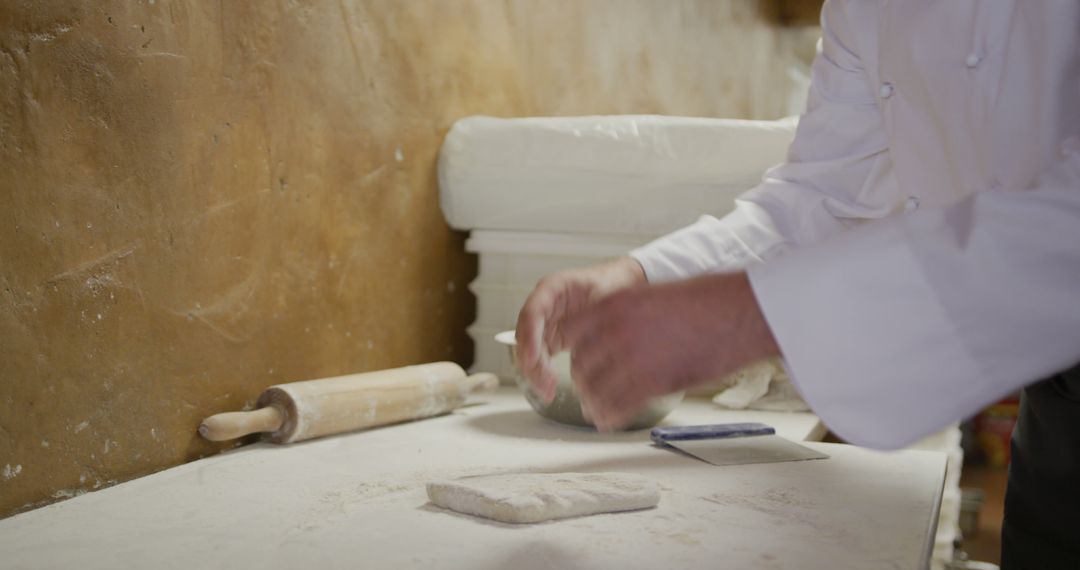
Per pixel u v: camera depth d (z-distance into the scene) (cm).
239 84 147
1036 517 115
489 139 203
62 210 117
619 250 201
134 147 127
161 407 134
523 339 114
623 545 97
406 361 198
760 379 186
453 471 130
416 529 103
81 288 120
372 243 184
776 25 473
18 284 112
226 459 137
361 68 178
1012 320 71
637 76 306
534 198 202
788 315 74
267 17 152
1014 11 107
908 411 73
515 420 169
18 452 113
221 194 144
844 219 149
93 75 120
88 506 113
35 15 112
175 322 136
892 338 73
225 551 96
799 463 134
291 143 160
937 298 72
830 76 152
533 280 205
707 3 367
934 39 120
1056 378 107
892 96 131
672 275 131
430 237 205
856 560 94
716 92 386
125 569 91
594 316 79
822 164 150
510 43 231
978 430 484
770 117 475
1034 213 70
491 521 106
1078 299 69
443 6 204
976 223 71
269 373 157
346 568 91
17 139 111
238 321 149
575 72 265
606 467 133
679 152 195
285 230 159
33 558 95
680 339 77
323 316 171
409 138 195
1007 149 107
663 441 146
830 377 74
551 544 98
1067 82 98
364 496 117
